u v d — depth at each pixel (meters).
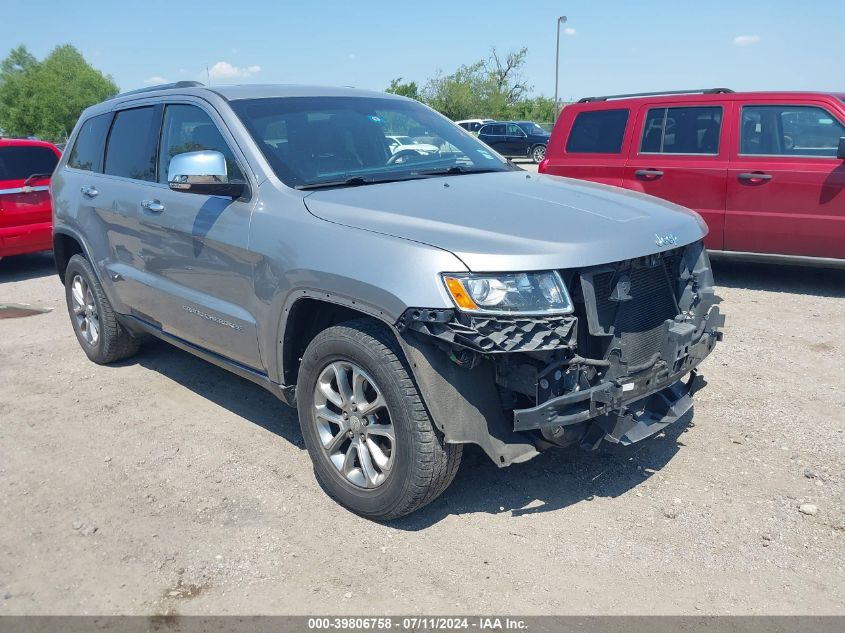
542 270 2.88
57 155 9.81
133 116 4.94
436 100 63.12
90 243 5.20
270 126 4.01
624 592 2.87
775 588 2.87
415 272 2.91
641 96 8.01
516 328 2.83
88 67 69.00
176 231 4.20
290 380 3.74
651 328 3.36
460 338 2.84
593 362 2.99
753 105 7.29
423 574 3.01
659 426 3.39
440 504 3.52
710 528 3.27
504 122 29.58
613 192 3.92
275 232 3.53
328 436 3.51
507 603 2.82
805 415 4.38
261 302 3.64
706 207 7.55
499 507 3.48
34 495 3.76
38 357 5.93
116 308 5.19
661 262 3.35
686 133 7.66
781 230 7.20
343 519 3.43
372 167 4.09
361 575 3.02
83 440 4.36
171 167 3.68
